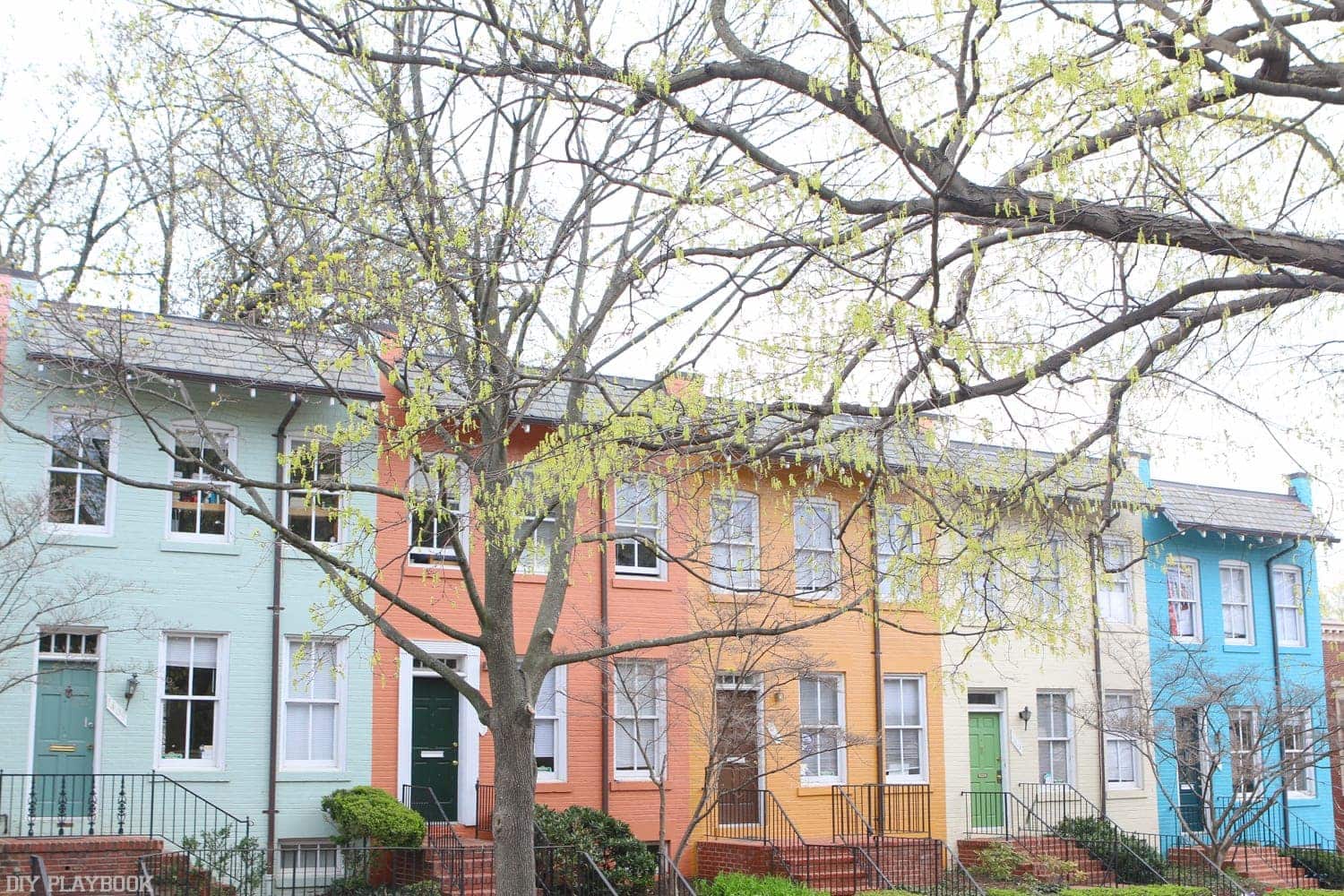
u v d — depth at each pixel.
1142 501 15.30
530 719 14.66
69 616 18.33
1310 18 11.00
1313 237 11.47
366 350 13.63
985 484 13.14
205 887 18.14
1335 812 32.84
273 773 20.28
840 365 11.47
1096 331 11.38
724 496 15.02
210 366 19.61
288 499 21.02
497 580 14.91
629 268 14.14
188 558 20.25
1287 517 31.88
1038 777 28.20
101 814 19.05
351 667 21.12
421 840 19.67
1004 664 28.06
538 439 22.25
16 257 27.39
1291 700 25.83
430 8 12.61
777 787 24.77
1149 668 26.78
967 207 10.93
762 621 20.97
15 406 18.97
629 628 23.42
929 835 25.94
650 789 23.47
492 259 14.37
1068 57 11.41
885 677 26.64
